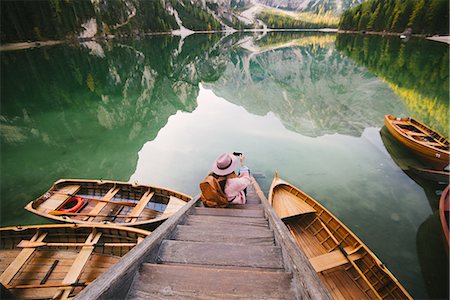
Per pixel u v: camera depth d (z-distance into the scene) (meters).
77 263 4.62
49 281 4.57
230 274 1.83
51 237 5.54
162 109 19.16
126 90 23.69
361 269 5.12
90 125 15.51
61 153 12.08
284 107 18.39
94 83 24.34
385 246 6.12
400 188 8.35
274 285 1.78
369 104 18.69
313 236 6.28
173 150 11.56
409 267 5.55
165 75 32.12
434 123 14.04
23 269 4.77
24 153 11.94
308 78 30.70
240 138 12.59
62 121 15.80
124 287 1.63
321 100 21.02
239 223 3.60
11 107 17.08
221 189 4.24
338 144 11.62
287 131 13.45
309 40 81.19
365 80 26.11
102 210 7.14
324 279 4.98
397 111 16.55
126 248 5.12
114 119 16.73
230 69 42.72
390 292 4.62
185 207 3.99
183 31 123.56
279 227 2.92
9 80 23.11
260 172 9.50
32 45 48.19
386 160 10.13
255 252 2.43
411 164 9.78
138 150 11.82
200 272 1.85
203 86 26.98
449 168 8.76
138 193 7.77
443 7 60.84
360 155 10.55
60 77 25.33
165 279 1.79
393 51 42.25
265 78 35.66
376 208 7.46
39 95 20.02
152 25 97.75
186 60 45.34
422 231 6.55
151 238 2.35
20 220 7.58
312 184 8.71
